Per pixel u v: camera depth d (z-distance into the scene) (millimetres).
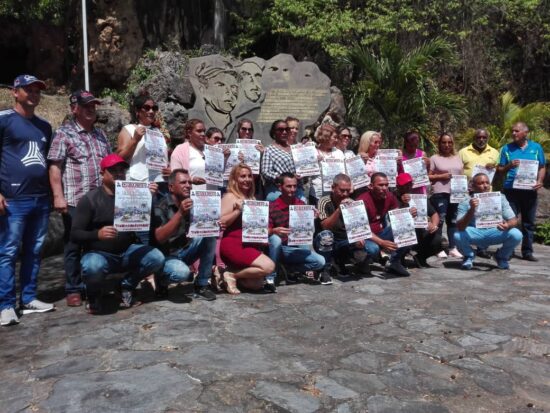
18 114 4965
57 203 5059
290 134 6910
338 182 6238
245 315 4926
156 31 13164
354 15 13742
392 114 12305
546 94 17250
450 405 3318
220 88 10438
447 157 8016
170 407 3176
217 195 5262
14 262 4867
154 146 5656
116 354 3967
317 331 4539
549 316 5039
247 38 14344
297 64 10852
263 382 3518
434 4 13953
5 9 12523
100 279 4832
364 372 3740
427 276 6645
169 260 5246
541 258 8070
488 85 15820
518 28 16562
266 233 5617
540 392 3533
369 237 6172
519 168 7672
